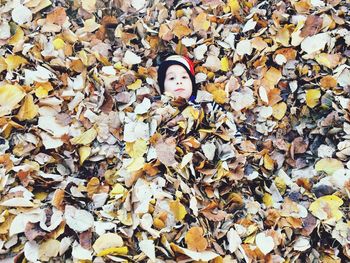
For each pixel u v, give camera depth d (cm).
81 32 184
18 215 128
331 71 172
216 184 146
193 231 129
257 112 170
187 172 144
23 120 149
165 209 134
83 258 123
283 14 184
